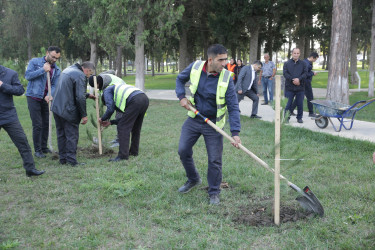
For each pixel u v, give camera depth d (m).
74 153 5.54
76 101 5.38
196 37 30.88
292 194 4.09
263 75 12.76
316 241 2.99
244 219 3.48
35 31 35.91
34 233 3.27
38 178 4.88
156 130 8.40
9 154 6.25
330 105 7.95
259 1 21.22
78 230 3.33
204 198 4.07
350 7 10.91
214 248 2.95
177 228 3.33
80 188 4.38
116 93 5.74
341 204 3.74
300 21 25.39
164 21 17.59
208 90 3.78
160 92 20.75
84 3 29.67
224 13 22.09
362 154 5.73
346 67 11.16
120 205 3.94
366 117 10.37
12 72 4.52
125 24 17.34
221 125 3.87
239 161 5.47
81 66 5.57
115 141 7.05
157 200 3.98
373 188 4.09
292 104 9.04
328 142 6.60
